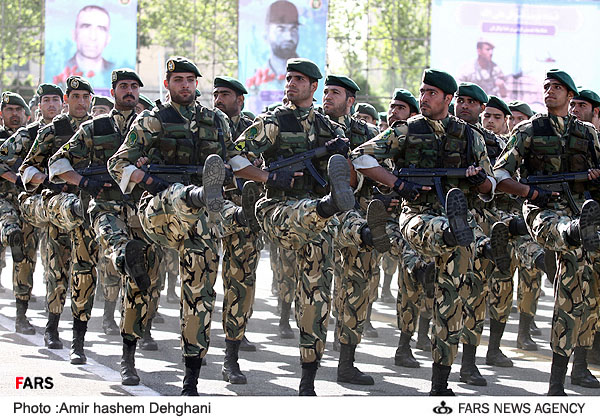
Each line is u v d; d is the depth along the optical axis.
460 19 37.84
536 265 13.01
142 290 10.41
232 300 11.19
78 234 11.64
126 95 11.41
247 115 16.98
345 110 11.91
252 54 36.41
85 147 11.26
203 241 9.59
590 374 11.70
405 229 10.33
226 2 56.22
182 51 57.25
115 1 36.34
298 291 10.01
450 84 10.15
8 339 13.52
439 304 9.95
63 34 36.22
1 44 54.38
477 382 11.41
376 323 16.53
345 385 11.09
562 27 38.25
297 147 10.28
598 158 10.92
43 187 12.54
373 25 54.00
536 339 15.34
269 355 13.02
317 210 9.53
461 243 9.41
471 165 10.28
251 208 10.67
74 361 11.77
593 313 11.50
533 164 10.91
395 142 10.20
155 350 13.10
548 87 10.87
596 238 9.91
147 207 9.81
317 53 36.38
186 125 10.02
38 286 20.30
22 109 15.95
